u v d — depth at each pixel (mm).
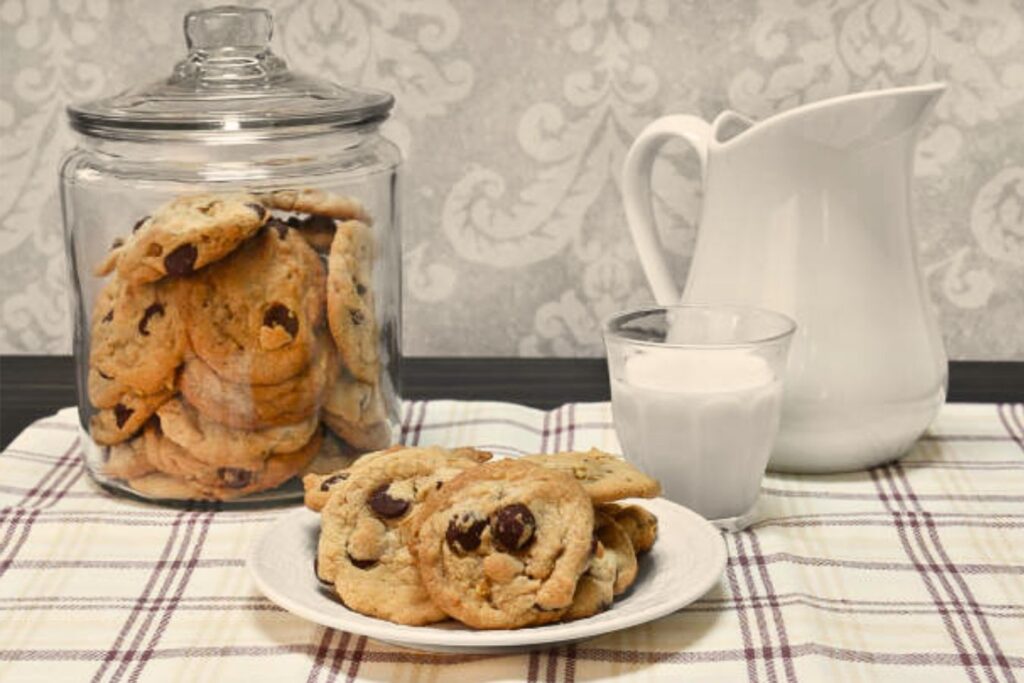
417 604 1090
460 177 1502
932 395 1291
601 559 1098
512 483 1096
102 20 1484
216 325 1216
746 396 1206
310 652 1089
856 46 1461
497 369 1508
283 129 1222
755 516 1234
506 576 1074
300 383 1227
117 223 1245
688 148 1480
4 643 1101
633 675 1068
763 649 1085
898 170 1266
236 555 1187
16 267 1536
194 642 1099
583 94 1480
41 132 1507
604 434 1357
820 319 1264
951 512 1230
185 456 1233
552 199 1503
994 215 1492
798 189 1260
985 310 1513
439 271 1522
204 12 1268
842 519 1223
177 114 1221
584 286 1520
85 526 1216
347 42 1479
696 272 1299
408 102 1487
